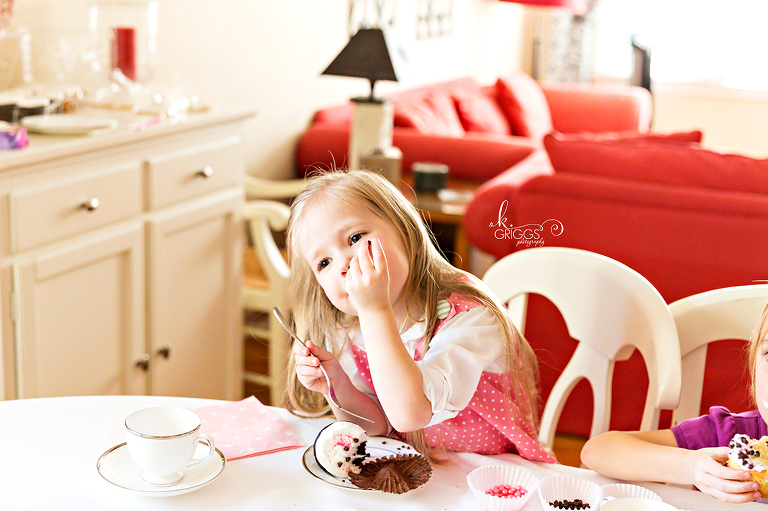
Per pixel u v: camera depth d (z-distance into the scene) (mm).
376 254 769
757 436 895
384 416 962
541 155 2861
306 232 871
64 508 720
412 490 785
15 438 845
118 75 1929
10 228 1366
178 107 1905
